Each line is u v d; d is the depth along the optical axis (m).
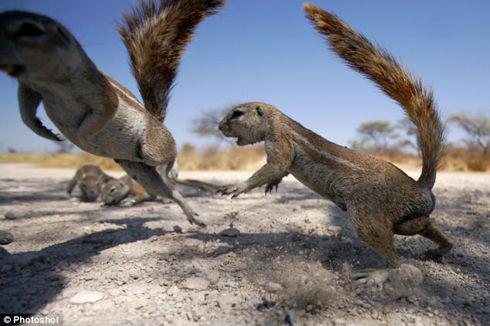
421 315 0.23
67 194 0.84
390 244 0.29
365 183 0.29
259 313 0.23
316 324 0.22
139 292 0.26
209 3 0.41
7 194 0.85
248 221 0.50
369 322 0.22
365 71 0.31
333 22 0.32
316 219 0.51
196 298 0.25
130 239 0.40
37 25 0.23
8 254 0.35
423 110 0.30
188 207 0.42
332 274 0.29
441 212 0.56
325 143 0.32
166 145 0.37
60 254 0.35
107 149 0.35
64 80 0.27
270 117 0.33
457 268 0.31
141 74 0.41
